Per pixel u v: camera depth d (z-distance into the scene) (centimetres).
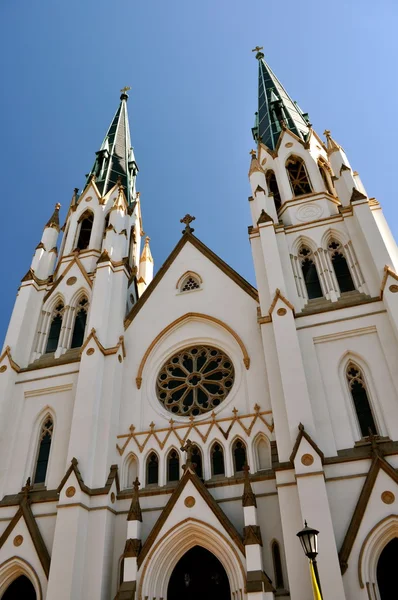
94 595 2366
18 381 3378
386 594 2184
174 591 2486
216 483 2616
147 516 2628
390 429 2475
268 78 5512
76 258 4050
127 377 3281
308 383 2717
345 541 2156
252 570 2162
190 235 3962
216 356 3238
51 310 3838
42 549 2594
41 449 3109
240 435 2788
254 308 3328
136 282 4256
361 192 3556
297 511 2300
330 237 3478
